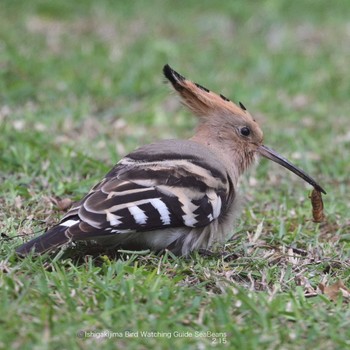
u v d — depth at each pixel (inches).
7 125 551.8
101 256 344.2
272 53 824.9
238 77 753.0
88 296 306.0
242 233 410.0
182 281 333.7
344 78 748.0
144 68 736.3
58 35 829.2
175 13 959.0
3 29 815.7
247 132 412.2
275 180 517.7
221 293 325.1
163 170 344.5
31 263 324.2
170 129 617.3
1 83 647.8
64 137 556.1
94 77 701.3
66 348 267.1
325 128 631.8
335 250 394.6
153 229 335.9
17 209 409.4
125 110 638.5
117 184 334.3
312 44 868.6
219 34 897.5
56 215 406.3
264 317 293.7
